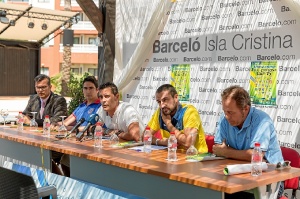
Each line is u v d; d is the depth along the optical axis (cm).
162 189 316
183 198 299
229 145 365
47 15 952
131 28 675
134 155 373
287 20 472
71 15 972
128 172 345
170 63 609
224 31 538
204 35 562
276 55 483
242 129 349
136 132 453
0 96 1241
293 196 382
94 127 479
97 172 378
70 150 398
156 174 309
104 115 504
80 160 397
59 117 575
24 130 548
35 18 954
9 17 945
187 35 585
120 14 694
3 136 502
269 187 294
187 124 407
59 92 1861
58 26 1033
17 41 1154
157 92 423
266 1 492
